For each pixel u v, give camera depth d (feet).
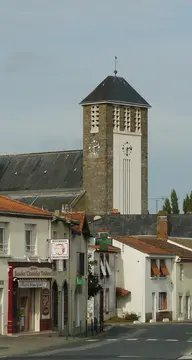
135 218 492.13
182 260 409.69
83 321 279.69
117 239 389.39
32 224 239.50
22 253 234.58
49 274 243.81
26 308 236.84
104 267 369.30
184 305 412.98
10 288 228.84
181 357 176.55
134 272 385.50
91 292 304.50
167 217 467.52
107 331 271.08
